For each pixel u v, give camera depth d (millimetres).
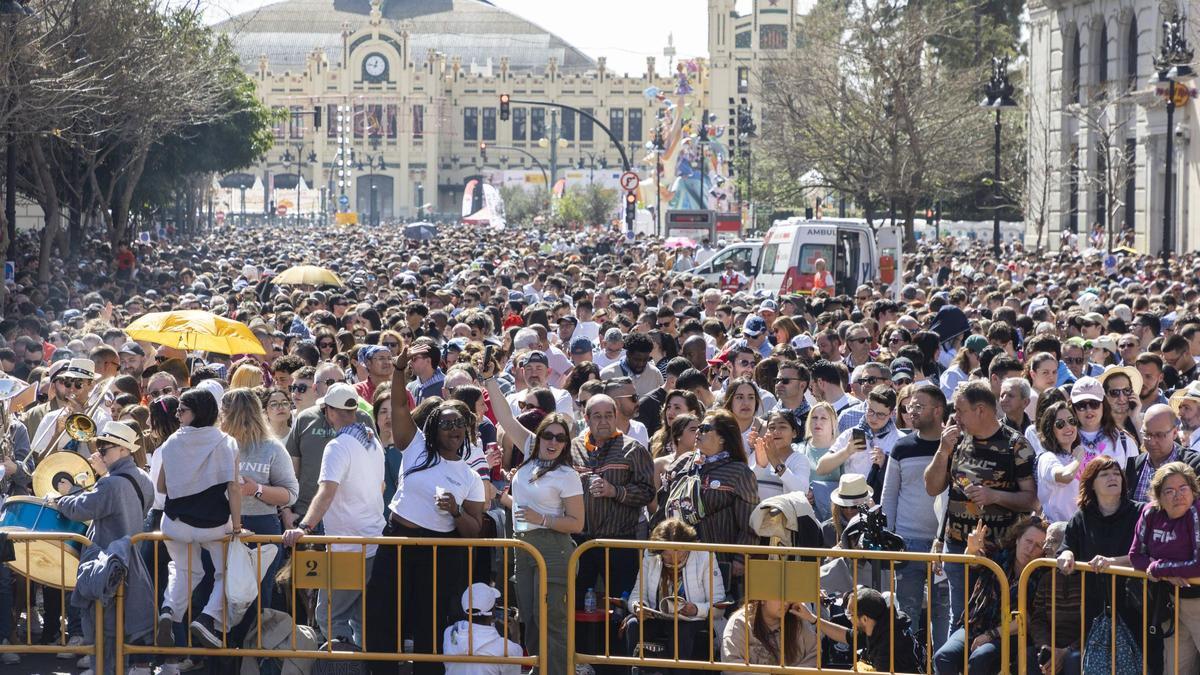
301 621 13445
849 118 64625
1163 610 11000
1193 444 14172
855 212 98875
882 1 64812
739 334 23984
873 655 11469
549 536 12312
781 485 13430
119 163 57969
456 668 11977
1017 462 12086
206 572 12336
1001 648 11320
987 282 39781
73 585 12492
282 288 34812
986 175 93000
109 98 36875
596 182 162375
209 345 18875
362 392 16859
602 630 12508
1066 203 80125
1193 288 32375
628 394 14648
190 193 110000
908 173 63688
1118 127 74188
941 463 12461
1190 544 10664
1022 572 11156
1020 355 22359
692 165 107375
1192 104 66688
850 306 29219
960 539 12234
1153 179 70688
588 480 12742
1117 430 13312
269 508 12961
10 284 37219
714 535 12336
